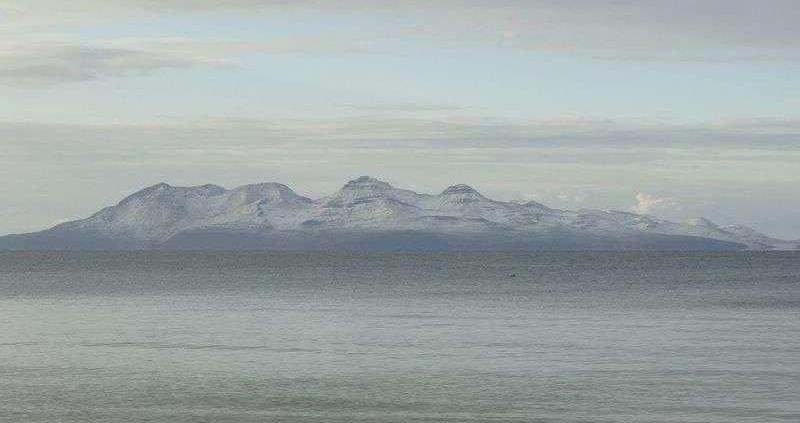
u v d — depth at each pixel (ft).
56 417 145.38
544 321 279.90
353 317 294.46
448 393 161.89
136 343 226.17
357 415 146.51
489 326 264.72
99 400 156.76
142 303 360.07
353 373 181.68
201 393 162.30
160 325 269.64
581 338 234.99
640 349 213.25
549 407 150.61
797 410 147.23
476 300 374.02
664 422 140.67
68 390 164.76
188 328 260.83
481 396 159.12
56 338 236.63
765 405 150.61
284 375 179.73
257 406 152.56
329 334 245.24
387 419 143.84
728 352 207.62
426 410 149.28
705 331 250.37
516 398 157.28
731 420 141.38
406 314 305.32
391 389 165.37
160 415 146.82
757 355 202.80
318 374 180.65
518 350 212.23
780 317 292.81
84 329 258.37
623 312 312.71
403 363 193.67
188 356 203.82
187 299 383.04
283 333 247.70
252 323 274.98
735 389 163.22
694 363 191.83
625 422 140.87
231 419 144.36
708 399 155.43
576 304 350.64
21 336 241.35
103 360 198.08
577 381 171.94
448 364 192.34
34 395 160.56
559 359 198.39
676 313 308.60
